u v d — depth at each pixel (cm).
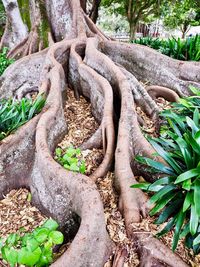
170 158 284
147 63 532
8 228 322
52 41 680
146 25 2275
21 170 366
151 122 443
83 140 432
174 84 512
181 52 673
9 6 798
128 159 326
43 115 380
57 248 291
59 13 678
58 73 483
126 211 284
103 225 250
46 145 333
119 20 2084
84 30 632
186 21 1588
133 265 250
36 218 334
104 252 252
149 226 270
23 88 588
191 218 232
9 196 363
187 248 262
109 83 442
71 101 538
